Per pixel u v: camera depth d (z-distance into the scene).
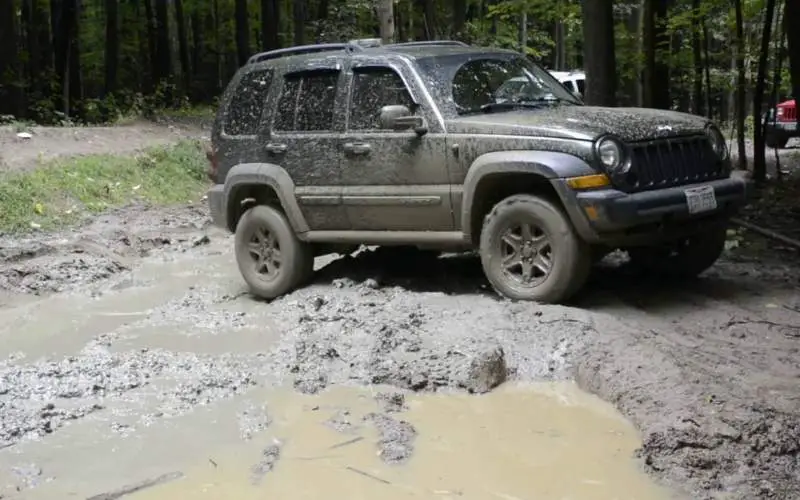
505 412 4.94
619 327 5.92
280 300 7.52
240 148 7.95
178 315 7.30
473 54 7.34
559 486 4.04
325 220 7.45
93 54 35.47
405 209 6.98
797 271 7.52
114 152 14.91
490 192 6.73
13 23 19.69
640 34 17.41
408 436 4.63
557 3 15.98
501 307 6.37
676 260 7.23
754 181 12.48
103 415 5.11
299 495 4.05
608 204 5.96
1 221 10.55
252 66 8.14
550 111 6.86
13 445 4.73
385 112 6.73
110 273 9.32
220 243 11.07
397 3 21.03
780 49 13.32
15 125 15.73
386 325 6.20
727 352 5.47
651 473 4.10
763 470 3.98
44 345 6.68
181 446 4.65
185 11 38.16
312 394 5.31
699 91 15.16
